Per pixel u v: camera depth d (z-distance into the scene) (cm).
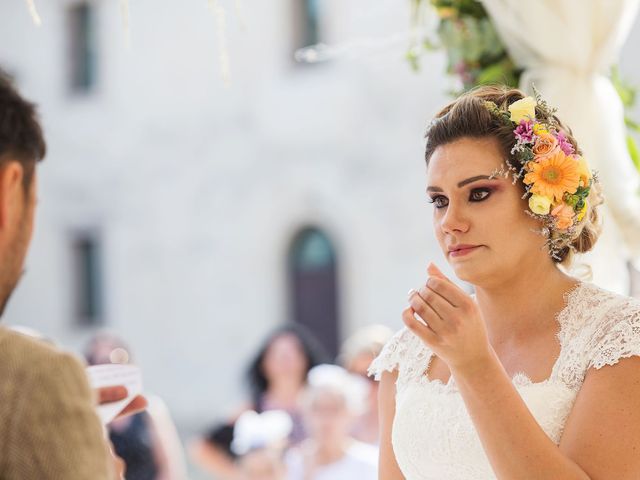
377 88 1866
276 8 1994
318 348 910
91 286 2208
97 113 2175
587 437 291
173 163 2103
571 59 441
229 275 2052
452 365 284
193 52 2080
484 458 315
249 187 2028
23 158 231
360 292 1905
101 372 291
